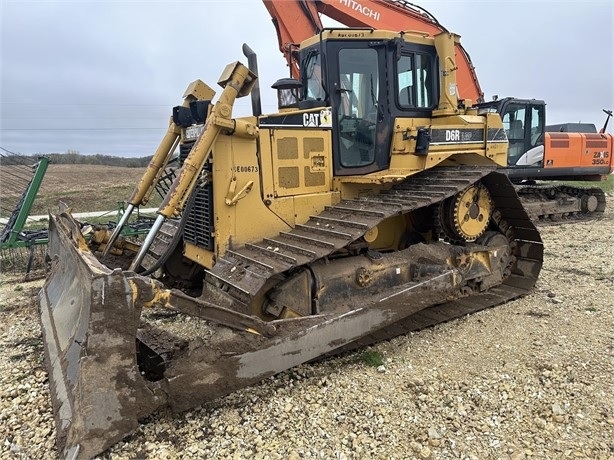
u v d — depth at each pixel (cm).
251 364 350
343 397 372
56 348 375
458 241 576
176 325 529
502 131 604
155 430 326
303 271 430
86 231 548
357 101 517
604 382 389
